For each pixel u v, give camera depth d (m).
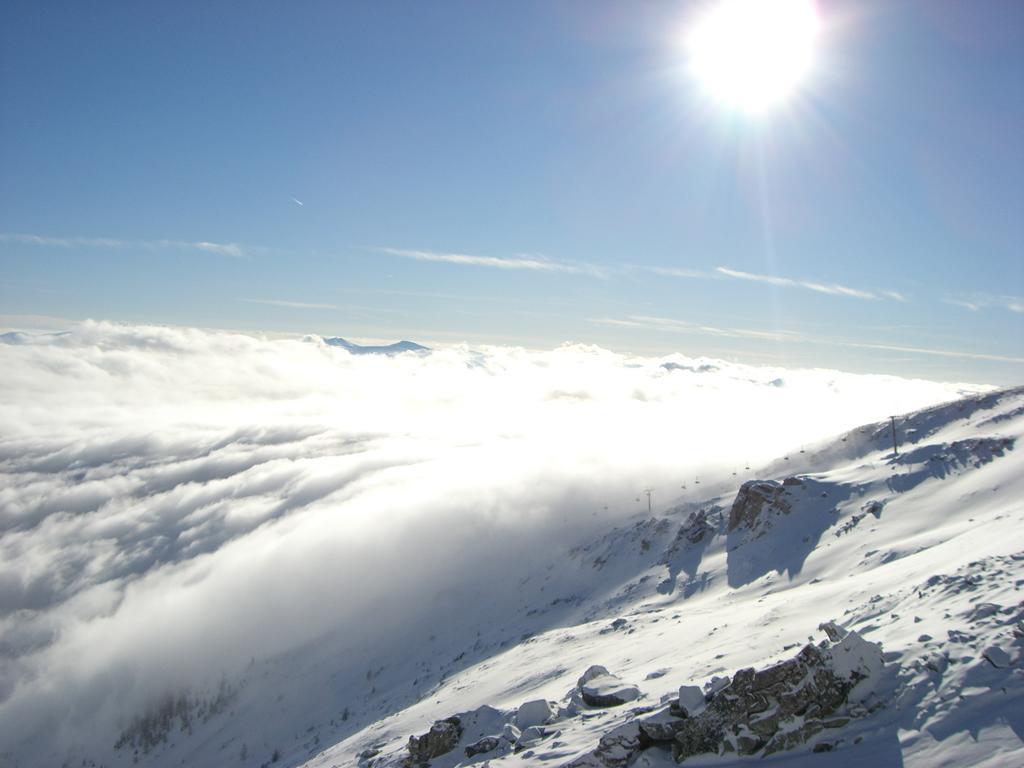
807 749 14.84
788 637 24.16
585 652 43.72
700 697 17.03
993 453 66.12
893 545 49.03
